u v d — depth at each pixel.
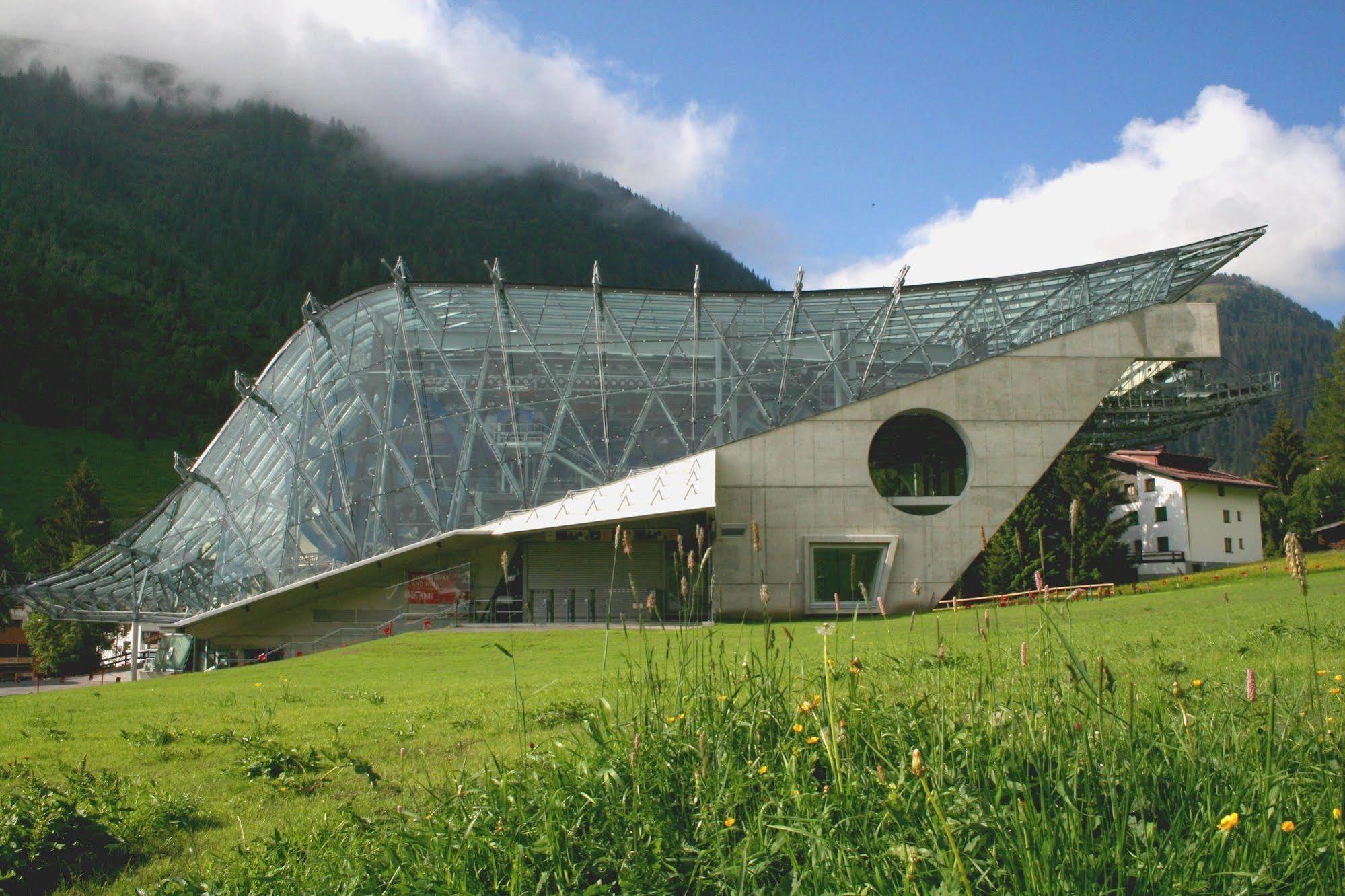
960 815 5.42
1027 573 48.84
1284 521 76.75
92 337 180.38
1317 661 12.64
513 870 5.62
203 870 7.11
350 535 47.22
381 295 54.25
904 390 44.31
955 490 53.53
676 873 5.58
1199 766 5.88
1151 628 19.80
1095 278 48.97
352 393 50.44
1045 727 6.10
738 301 50.44
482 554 47.78
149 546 55.69
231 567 50.19
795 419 47.56
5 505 133.00
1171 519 73.06
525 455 48.00
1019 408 44.41
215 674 30.12
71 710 19.00
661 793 6.36
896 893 4.82
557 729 11.86
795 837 5.62
